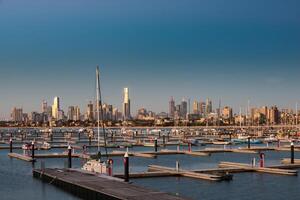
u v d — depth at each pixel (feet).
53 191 206.80
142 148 516.32
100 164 242.99
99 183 196.75
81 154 383.24
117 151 442.09
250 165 278.05
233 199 185.78
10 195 199.31
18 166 313.12
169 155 407.44
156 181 228.63
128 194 167.73
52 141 631.97
